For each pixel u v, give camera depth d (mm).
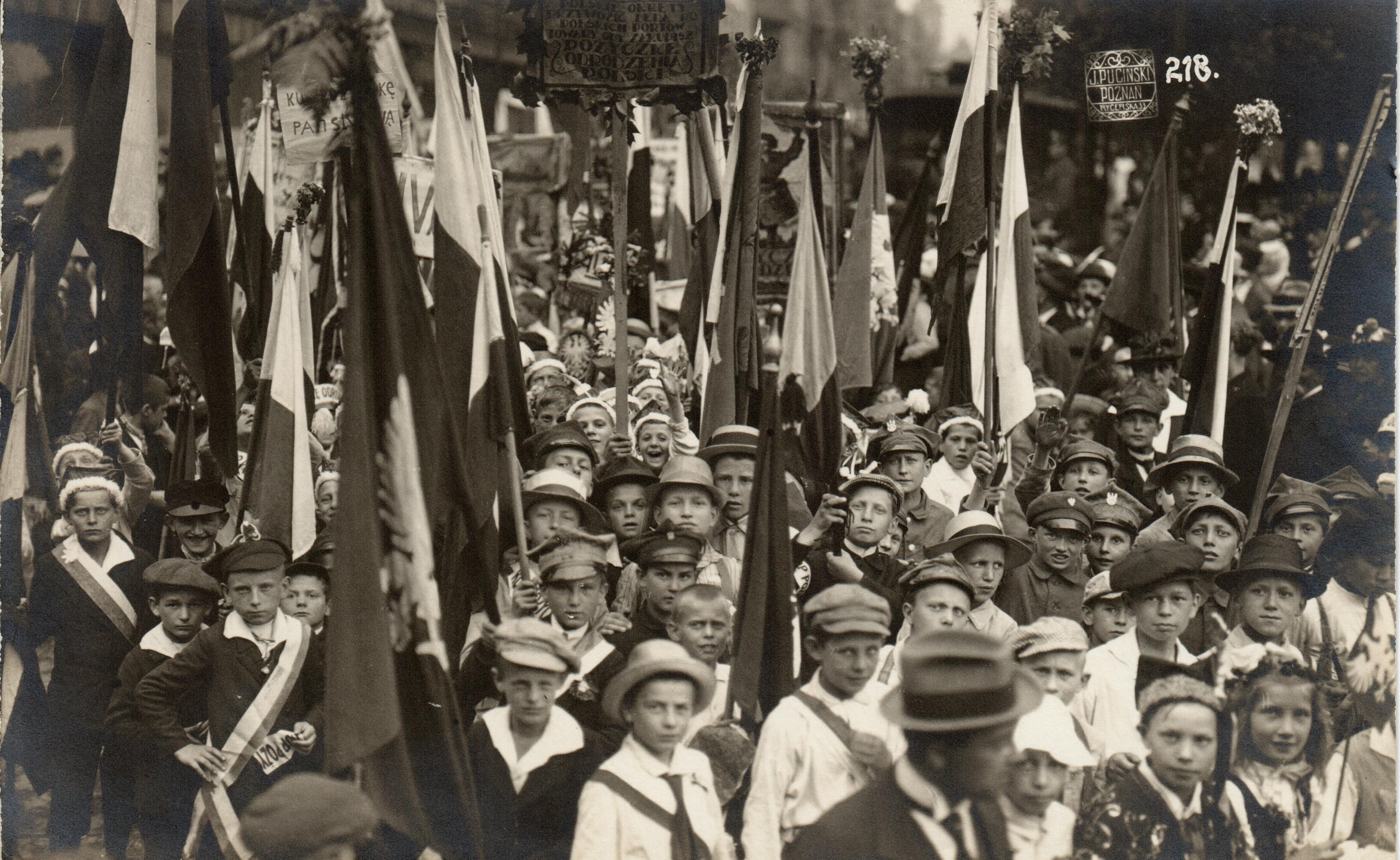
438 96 7613
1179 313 9547
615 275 7926
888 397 9352
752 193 8062
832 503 6969
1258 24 9883
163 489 8648
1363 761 7383
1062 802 6000
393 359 6023
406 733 5922
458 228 7523
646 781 5672
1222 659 6746
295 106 8438
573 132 10680
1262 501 8523
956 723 4152
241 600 6398
